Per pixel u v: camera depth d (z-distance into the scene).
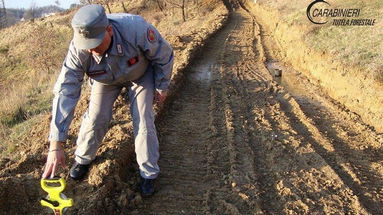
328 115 7.89
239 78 10.09
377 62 8.59
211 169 5.15
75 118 6.43
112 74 3.51
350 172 5.45
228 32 18.28
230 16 25.69
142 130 3.92
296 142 6.08
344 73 9.05
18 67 29.28
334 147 6.27
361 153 6.15
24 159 4.61
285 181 4.98
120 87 3.98
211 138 6.13
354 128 7.23
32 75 18.19
